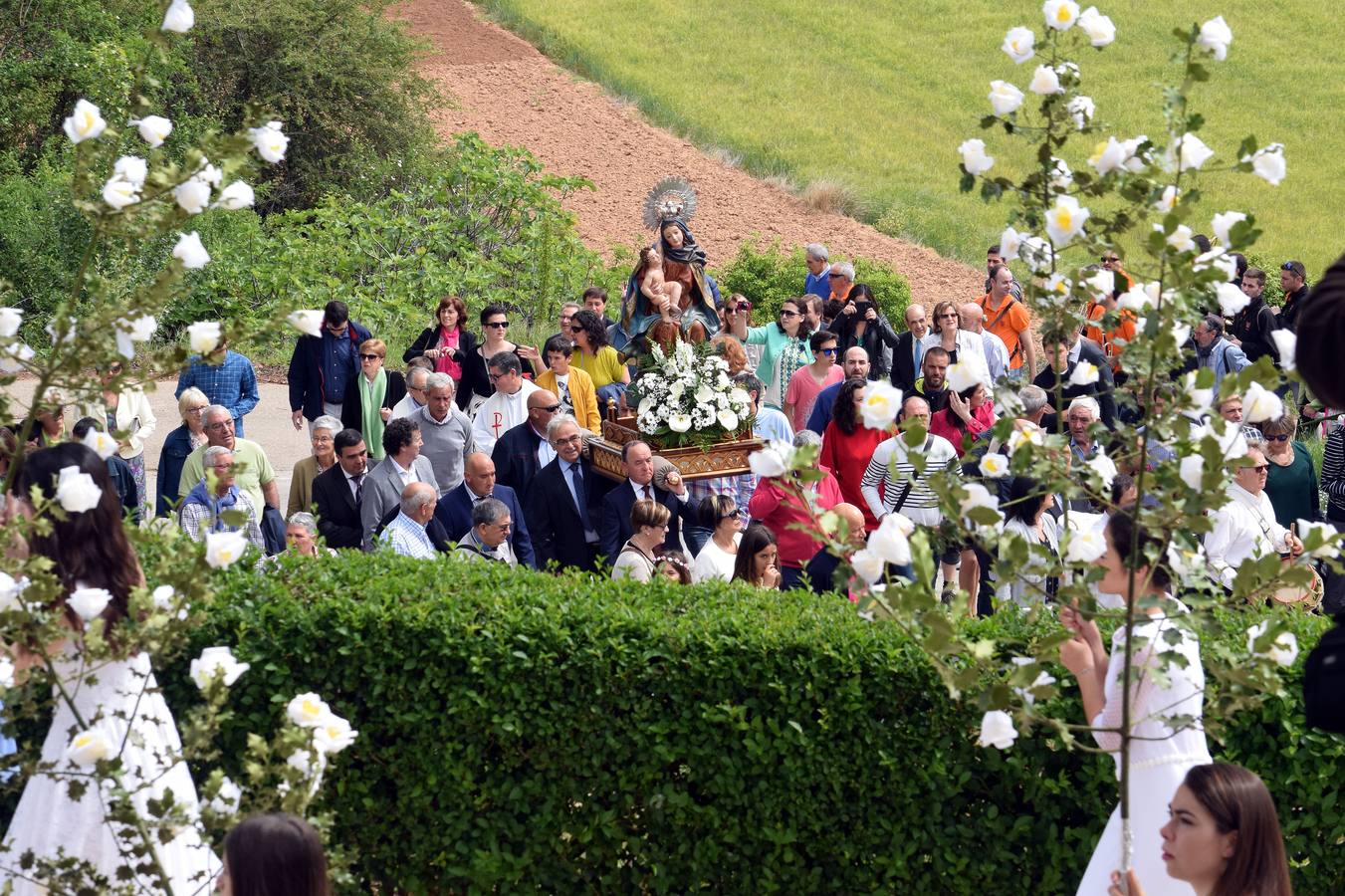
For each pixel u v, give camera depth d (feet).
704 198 91.45
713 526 27.50
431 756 17.97
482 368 39.01
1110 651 16.17
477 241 69.15
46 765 13.09
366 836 18.40
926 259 85.87
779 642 17.02
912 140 105.19
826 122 106.52
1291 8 133.08
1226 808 11.87
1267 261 76.69
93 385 12.99
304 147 78.95
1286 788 16.38
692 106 105.91
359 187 77.10
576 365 38.68
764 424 34.06
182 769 15.39
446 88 102.63
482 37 114.11
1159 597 11.40
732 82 112.27
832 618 17.57
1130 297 11.76
